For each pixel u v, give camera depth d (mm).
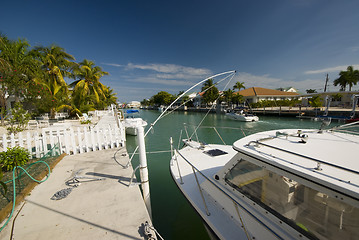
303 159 1975
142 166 3301
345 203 1477
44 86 15039
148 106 114250
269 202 2053
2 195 2918
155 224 3713
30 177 3398
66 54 19516
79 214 2568
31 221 2416
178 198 4668
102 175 3867
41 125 12273
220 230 2371
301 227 1749
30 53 16562
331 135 2900
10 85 11617
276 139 2760
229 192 2576
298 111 27875
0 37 13227
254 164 2250
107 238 2131
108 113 25250
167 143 11766
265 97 44406
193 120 28469
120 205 2789
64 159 4984
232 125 21328
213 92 46062
